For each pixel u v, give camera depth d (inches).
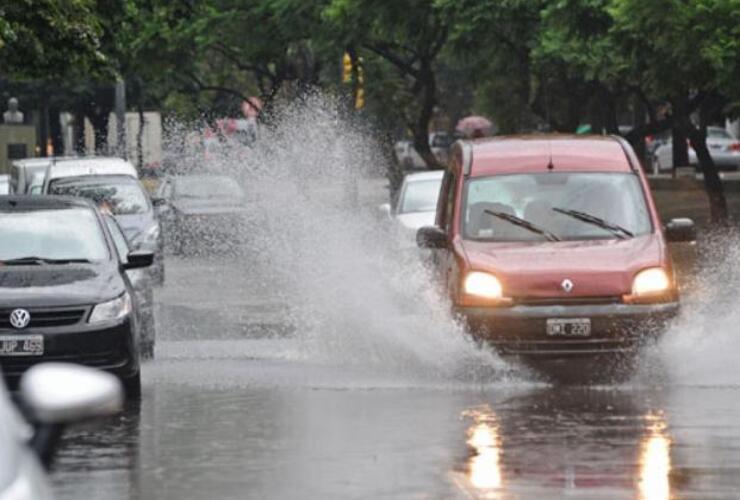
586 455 851.4
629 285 1162.0
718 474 795.4
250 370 1237.7
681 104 2834.6
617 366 1163.9
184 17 2564.0
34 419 392.2
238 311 1770.4
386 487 770.2
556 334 1155.9
